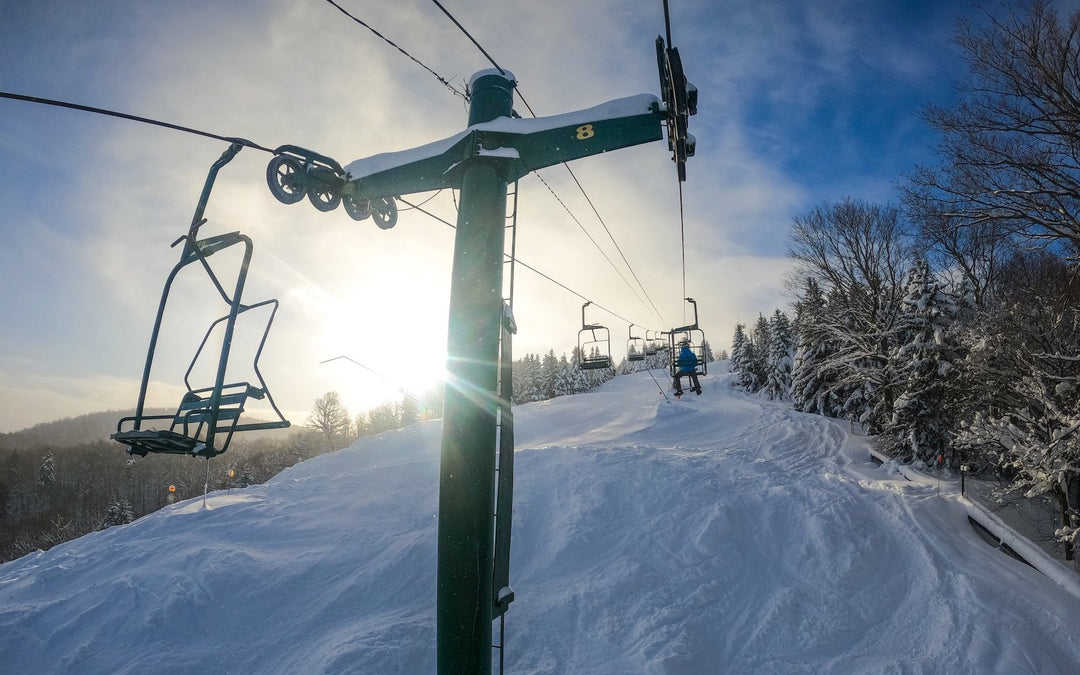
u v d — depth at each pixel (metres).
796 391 38.50
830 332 31.70
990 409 15.09
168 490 88.56
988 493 15.34
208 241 4.20
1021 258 17.23
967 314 20.34
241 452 98.38
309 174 6.49
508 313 5.94
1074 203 13.30
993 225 15.14
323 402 74.69
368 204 7.26
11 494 89.94
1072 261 13.79
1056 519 15.06
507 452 5.75
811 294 34.31
